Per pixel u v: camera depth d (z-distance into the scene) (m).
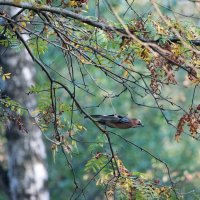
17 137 20.59
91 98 27.27
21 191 21.16
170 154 29.28
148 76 10.12
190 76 10.02
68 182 28.23
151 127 29.52
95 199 28.20
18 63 19.55
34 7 10.51
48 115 11.39
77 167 28.38
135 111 28.62
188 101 27.38
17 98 19.25
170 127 29.12
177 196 10.67
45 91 11.49
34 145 20.88
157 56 9.73
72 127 11.34
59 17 11.22
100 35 10.20
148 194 10.66
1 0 10.48
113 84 26.72
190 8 11.15
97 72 26.42
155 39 9.96
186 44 9.23
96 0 10.34
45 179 21.38
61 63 26.67
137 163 28.81
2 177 24.48
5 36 11.67
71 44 11.19
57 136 11.08
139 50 10.08
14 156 20.92
